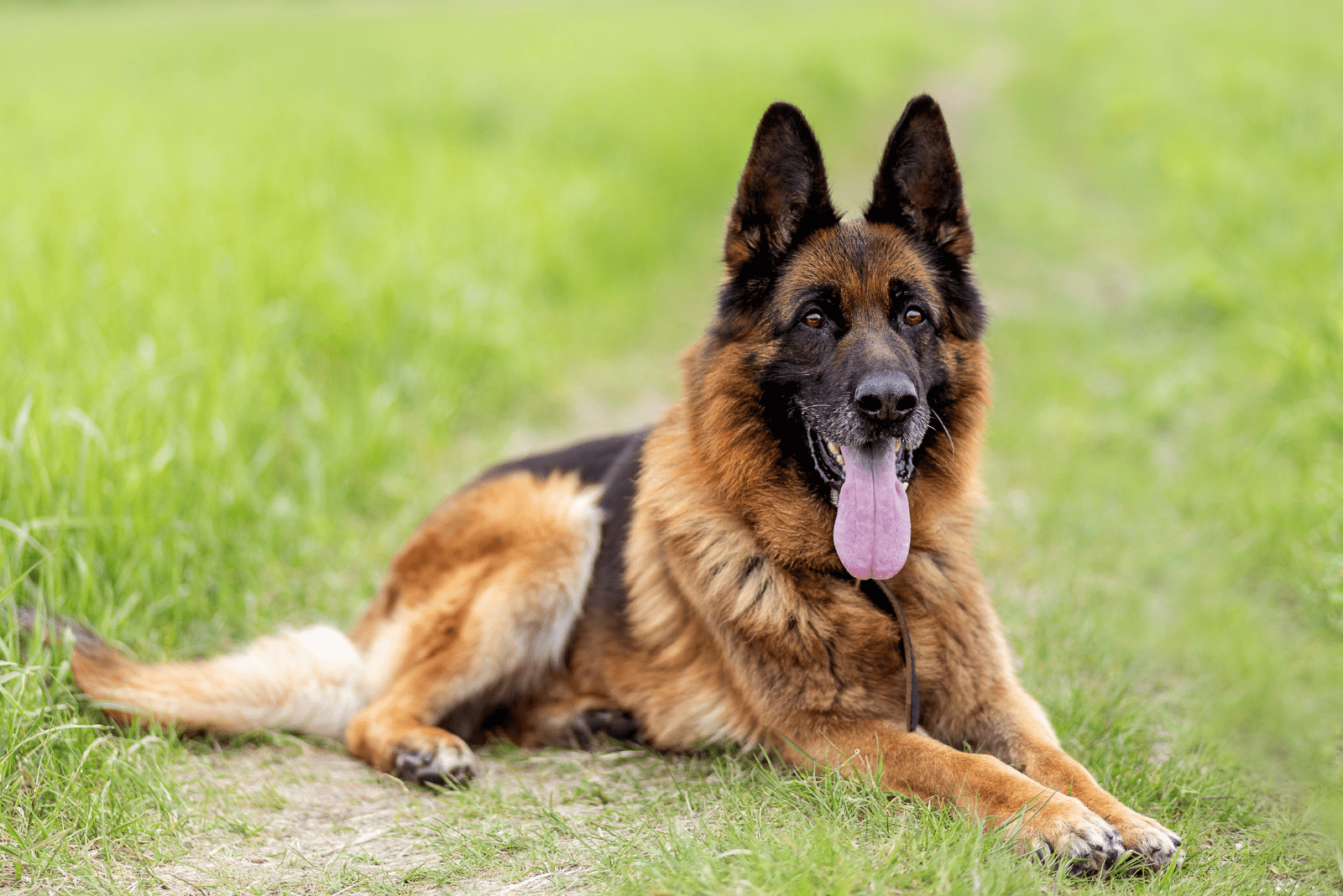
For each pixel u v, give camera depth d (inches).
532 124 554.9
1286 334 272.7
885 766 128.8
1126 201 541.3
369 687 164.7
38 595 154.3
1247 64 658.2
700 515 145.7
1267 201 407.2
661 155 576.1
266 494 225.6
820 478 141.6
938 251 152.6
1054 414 290.5
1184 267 366.6
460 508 175.9
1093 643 179.6
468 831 129.7
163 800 130.6
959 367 149.6
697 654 150.9
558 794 141.3
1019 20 1427.2
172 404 215.8
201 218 312.7
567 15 1363.2
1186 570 210.5
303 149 428.1
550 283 394.0
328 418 257.1
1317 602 183.9
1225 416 275.1
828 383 137.3
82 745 136.4
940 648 141.7
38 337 223.3
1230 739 149.2
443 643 161.6
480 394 307.3
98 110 491.5
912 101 148.3
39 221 291.0
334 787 145.3
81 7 1678.2
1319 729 150.4
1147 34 960.9
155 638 174.6
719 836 117.6
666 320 402.6
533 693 169.2
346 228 349.7
